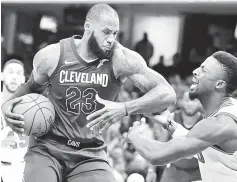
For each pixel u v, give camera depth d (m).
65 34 8.26
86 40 2.90
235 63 2.76
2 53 8.16
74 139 2.93
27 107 2.87
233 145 2.61
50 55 2.92
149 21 8.08
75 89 2.92
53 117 2.92
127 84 7.52
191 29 7.96
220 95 2.79
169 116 3.28
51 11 8.26
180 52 8.03
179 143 2.62
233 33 7.80
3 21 8.36
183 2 7.88
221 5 7.76
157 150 2.67
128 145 5.99
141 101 2.88
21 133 2.92
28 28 8.37
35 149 2.97
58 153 2.91
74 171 2.92
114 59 2.93
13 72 4.21
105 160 3.00
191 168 4.39
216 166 2.71
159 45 8.10
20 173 3.99
